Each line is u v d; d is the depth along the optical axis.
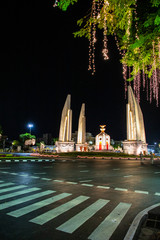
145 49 4.51
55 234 3.62
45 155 38.09
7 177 10.55
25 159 24.94
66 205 5.44
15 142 75.00
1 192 6.98
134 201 5.98
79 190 7.44
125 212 4.91
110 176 11.59
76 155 35.28
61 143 41.69
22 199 6.02
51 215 4.62
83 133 44.69
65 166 17.42
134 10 3.89
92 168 16.11
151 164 21.69
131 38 4.47
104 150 42.44
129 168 16.69
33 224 4.07
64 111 43.78
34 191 7.16
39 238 3.45
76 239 3.43
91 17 4.30
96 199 6.14
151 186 8.56
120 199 6.19
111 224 4.12
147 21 3.67
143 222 4.22
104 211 4.97
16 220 4.29
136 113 39.44
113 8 4.01
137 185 8.77
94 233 3.67
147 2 3.74
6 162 20.86
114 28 4.52
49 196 6.42
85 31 4.64
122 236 3.55
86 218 4.46
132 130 38.22
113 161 25.91
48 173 12.39
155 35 3.93
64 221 4.26
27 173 12.26
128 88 39.97
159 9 3.44
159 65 4.87
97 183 9.09
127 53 4.86
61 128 43.28
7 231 3.73
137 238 3.47
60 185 8.41
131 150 36.97
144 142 42.41
